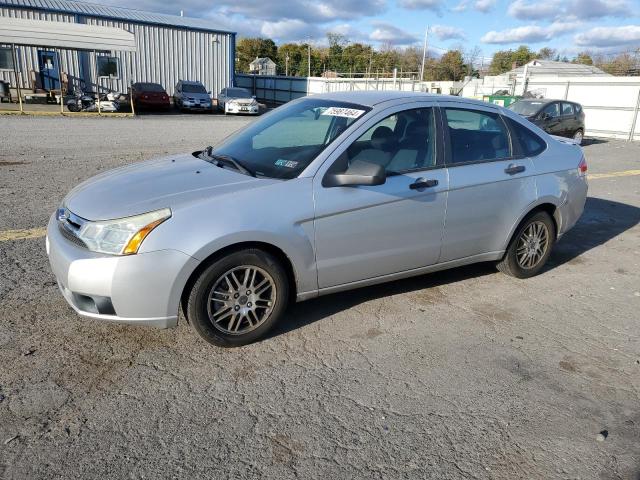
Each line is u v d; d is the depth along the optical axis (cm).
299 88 4412
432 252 421
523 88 2695
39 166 953
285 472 247
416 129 411
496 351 369
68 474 239
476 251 453
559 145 512
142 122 2177
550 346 379
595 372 348
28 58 3039
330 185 360
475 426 287
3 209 638
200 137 1623
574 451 271
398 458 261
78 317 378
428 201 403
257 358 343
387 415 293
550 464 262
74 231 327
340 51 9269
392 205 384
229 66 3662
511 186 454
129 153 1188
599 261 581
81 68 3186
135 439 263
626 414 304
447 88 4047
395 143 398
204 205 323
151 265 308
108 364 325
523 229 480
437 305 438
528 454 268
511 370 345
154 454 254
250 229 327
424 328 396
